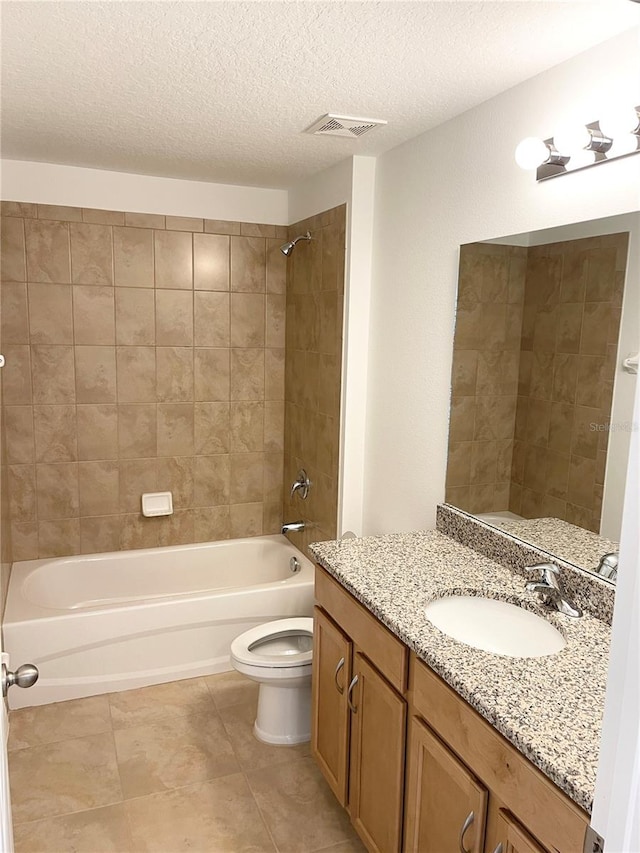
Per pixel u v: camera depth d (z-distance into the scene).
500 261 2.08
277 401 3.85
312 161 2.96
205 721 2.78
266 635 2.72
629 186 1.61
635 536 0.71
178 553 3.66
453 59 1.78
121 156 2.95
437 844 1.58
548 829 1.19
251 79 1.95
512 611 1.85
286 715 2.63
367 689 1.90
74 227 3.25
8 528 3.30
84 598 3.49
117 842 2.11
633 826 0.72
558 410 1.90
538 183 1.92
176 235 3.45
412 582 1.96
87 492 3.50
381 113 2.25
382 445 2.89
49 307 3.27
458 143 2.26
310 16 1.53
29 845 2.08
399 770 1.74
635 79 1.57
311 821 2.22
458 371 2.32
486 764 1.37
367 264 2.92
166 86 2.03
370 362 2.97
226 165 3.07
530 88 1.91
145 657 3.04
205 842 2.12
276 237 3.68
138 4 1.48
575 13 1.49
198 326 3.58
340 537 3.11
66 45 1.72
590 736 1.23
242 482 3.84
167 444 3.63
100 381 3.43
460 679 1.43
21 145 2.79
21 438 3.32
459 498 2.36
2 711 1.04
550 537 1.93
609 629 1.67
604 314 1.72
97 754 2.54
